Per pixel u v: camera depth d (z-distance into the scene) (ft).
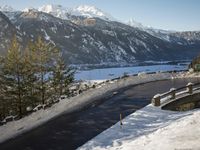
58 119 93.97
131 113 93.30
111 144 62.90
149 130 68.95
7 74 119.85
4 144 73.36
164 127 64.64
